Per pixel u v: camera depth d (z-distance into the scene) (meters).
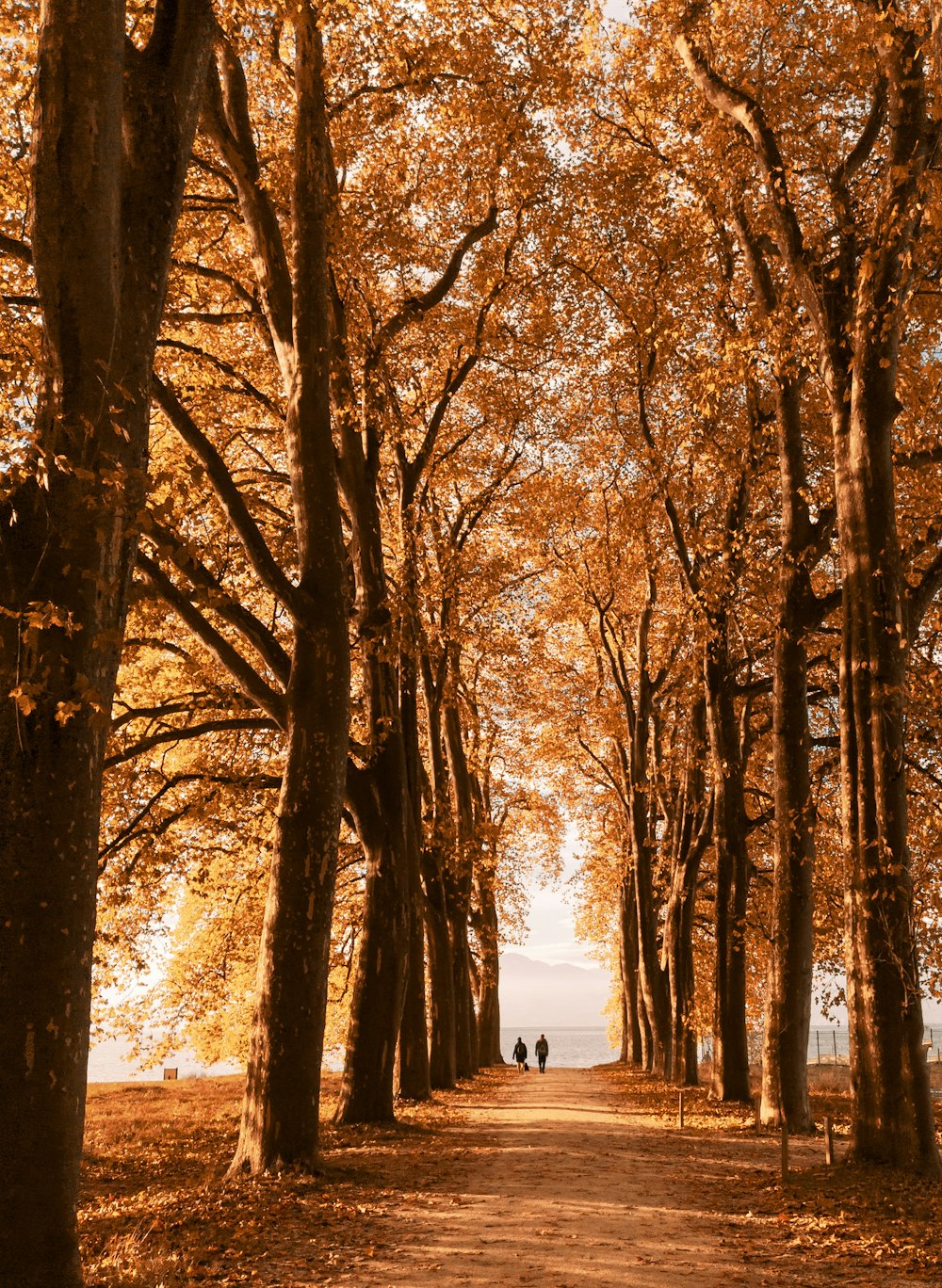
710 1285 7.66
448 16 17.67
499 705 37.62
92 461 6.94
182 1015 26.78
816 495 21.20
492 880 34.12
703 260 22.25
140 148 7.88
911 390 14.20
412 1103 24.06
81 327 6.97
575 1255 8.59
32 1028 6.38
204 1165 14.81
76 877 6.68
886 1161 12.72
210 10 8.51
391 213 17.72
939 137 13.77
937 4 9.51
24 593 6.77
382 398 19.17
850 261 15.30
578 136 22.27
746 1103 23.73
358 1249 8.85
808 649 24.48
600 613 34.97
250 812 22.48
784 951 18.59
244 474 22.20
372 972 19.19
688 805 30.73
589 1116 22.08
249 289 18.22
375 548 20.16
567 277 21.88
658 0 18.61
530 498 27.56
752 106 16.50
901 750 13.42
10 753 6.61
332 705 13.98
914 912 13.88
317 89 14.48
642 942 34.59
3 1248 6.15
